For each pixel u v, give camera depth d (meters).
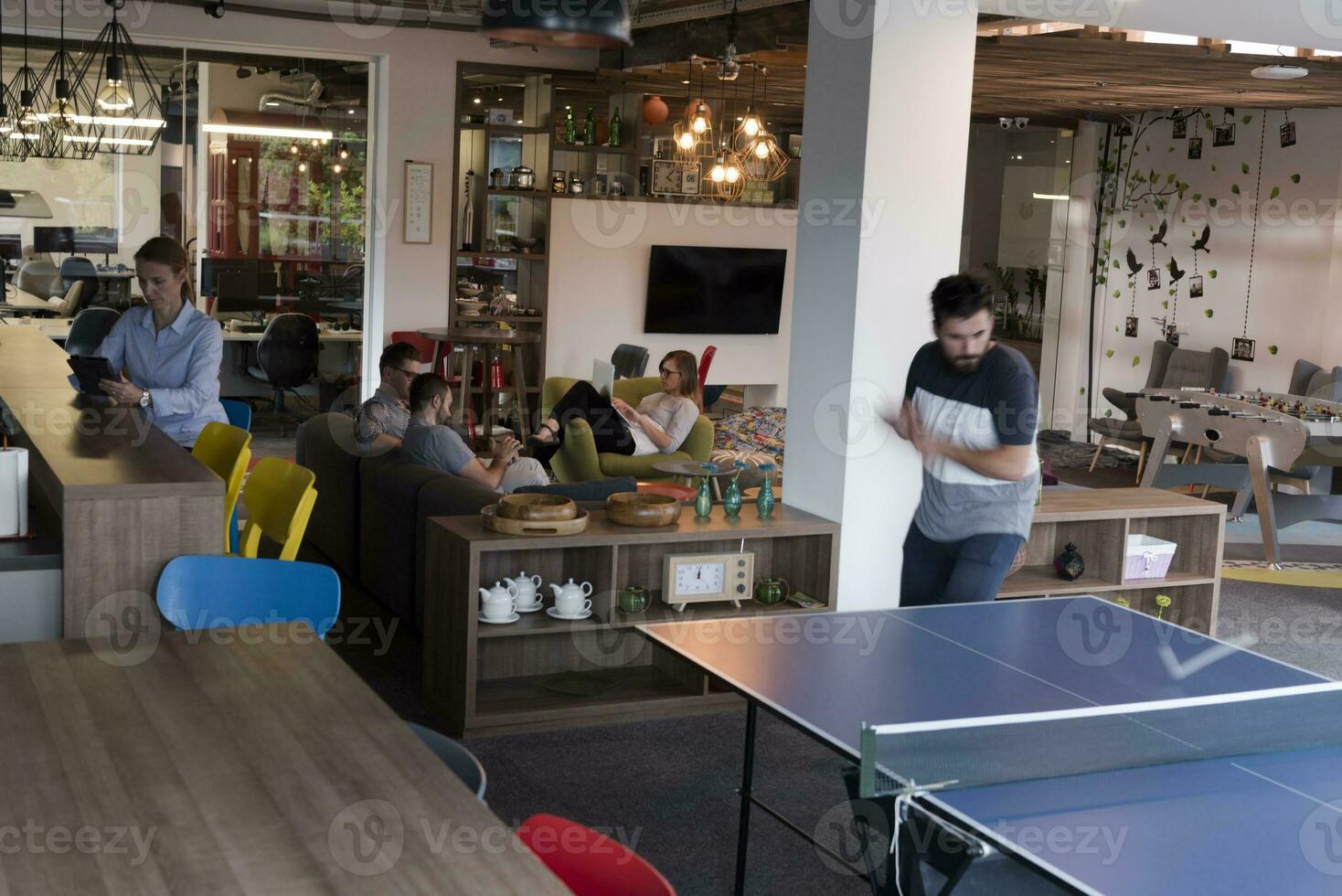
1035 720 2.86
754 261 11.92
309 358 10.39
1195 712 3.04
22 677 2.62
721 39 8.67
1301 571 7.88
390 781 2.15
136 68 9.73
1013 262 13.20
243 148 10.16
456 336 10.06
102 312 10.04
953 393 4.31
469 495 5.39
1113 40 7.57
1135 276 12.84
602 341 11.44
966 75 4.95
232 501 4.77
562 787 4.29
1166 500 6.20
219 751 2.26
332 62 10.07
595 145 11.01
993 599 4.36
